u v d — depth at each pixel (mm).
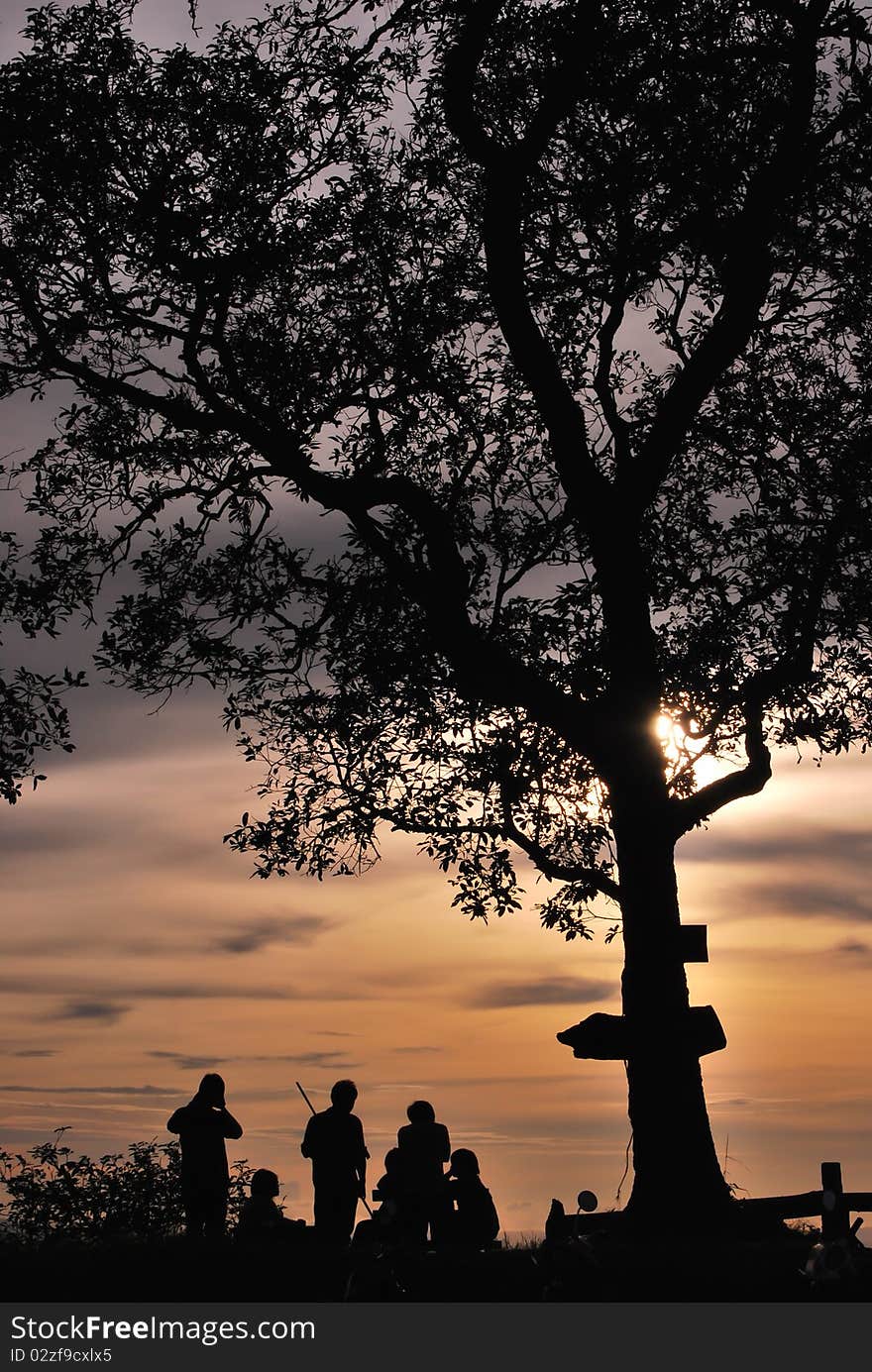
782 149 17516
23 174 18594
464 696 19750
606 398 20141
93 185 18422
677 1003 17047
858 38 17688
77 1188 18750
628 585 18172
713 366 17750
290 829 20406
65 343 19938
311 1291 11859
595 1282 11375
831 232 18812
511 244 18125
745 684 19000
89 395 19969
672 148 18344
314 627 20172
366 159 19469
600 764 17906
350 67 18656
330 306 20031
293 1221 14914
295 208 19203
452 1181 14945
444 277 19734
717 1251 13078
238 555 20172
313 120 18750
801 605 19250
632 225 19219
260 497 20172
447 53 18234
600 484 18297
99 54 18641
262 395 19547
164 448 19891
